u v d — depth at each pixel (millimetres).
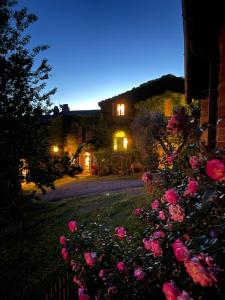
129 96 24516
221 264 1491
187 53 4660
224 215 1874
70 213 10734
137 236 4492
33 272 6090
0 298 5223
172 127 2594
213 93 4816
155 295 2621
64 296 3947
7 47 2504
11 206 2256
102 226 4543
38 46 2598
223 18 3479
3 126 2334
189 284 1920
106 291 3244
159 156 18000
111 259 3512
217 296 1621
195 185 2180
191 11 3207
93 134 25516
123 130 24500
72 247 3908
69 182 21453
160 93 23812
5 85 2396
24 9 2568
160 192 4422
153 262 2803
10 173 2240
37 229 9078
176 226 2633
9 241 8188
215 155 1890
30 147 2340
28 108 2439
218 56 4477
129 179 20547
